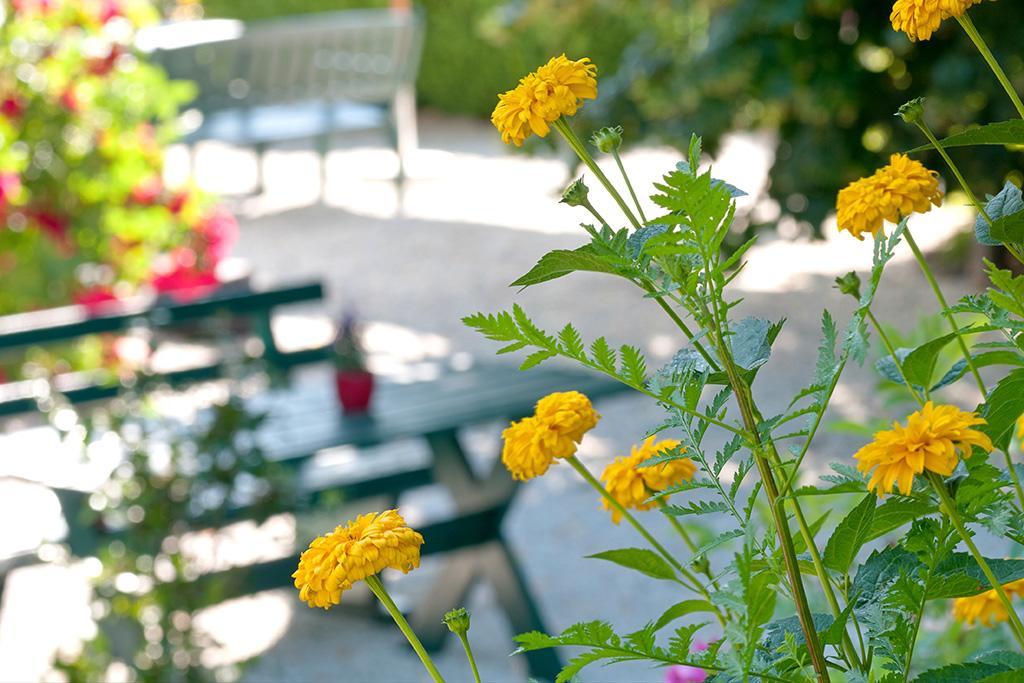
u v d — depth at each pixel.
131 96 5.00
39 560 3.39
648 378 0.77
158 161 5.09
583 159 0.85
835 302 5.69
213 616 3.67
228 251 7.16
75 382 4.11
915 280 5.89
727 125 4.71
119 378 3.21
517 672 3.26
